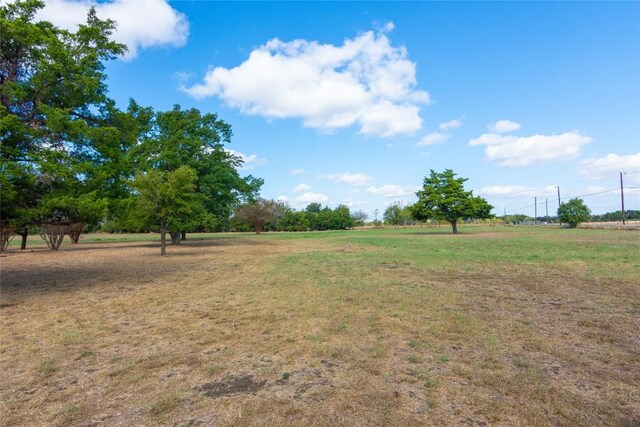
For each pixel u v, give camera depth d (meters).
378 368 4.04
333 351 4.58
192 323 6.07
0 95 9.19
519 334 5.14
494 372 3.89
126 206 11.55
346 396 3.39
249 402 3.32
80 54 10.78
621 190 62.06
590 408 3.13
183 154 27.52
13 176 8.67
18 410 3.28
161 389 3.64
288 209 80.50
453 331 5.31
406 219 87.69
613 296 7.52
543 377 3.75
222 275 11.61
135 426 2.96
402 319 6.00
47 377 4.00
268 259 16.47
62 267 14.58
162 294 8.67
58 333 5.65
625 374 3.82
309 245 26.28
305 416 3.05
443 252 17.48
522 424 2.90
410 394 3.42
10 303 7.86
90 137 10.06
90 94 10.37
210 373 3.99
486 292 8.06
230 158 33.22
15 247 29.42
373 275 10.72
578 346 4.66
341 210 88.50
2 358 4.62
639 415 3.02
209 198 28.55
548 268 11.52
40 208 9.32
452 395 3.39
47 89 9.76
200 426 2.94
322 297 7.76
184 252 21.42
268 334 5.36
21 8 9.95
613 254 14.98
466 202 42.62
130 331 5.69
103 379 3.92
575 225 56.22
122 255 20.09
